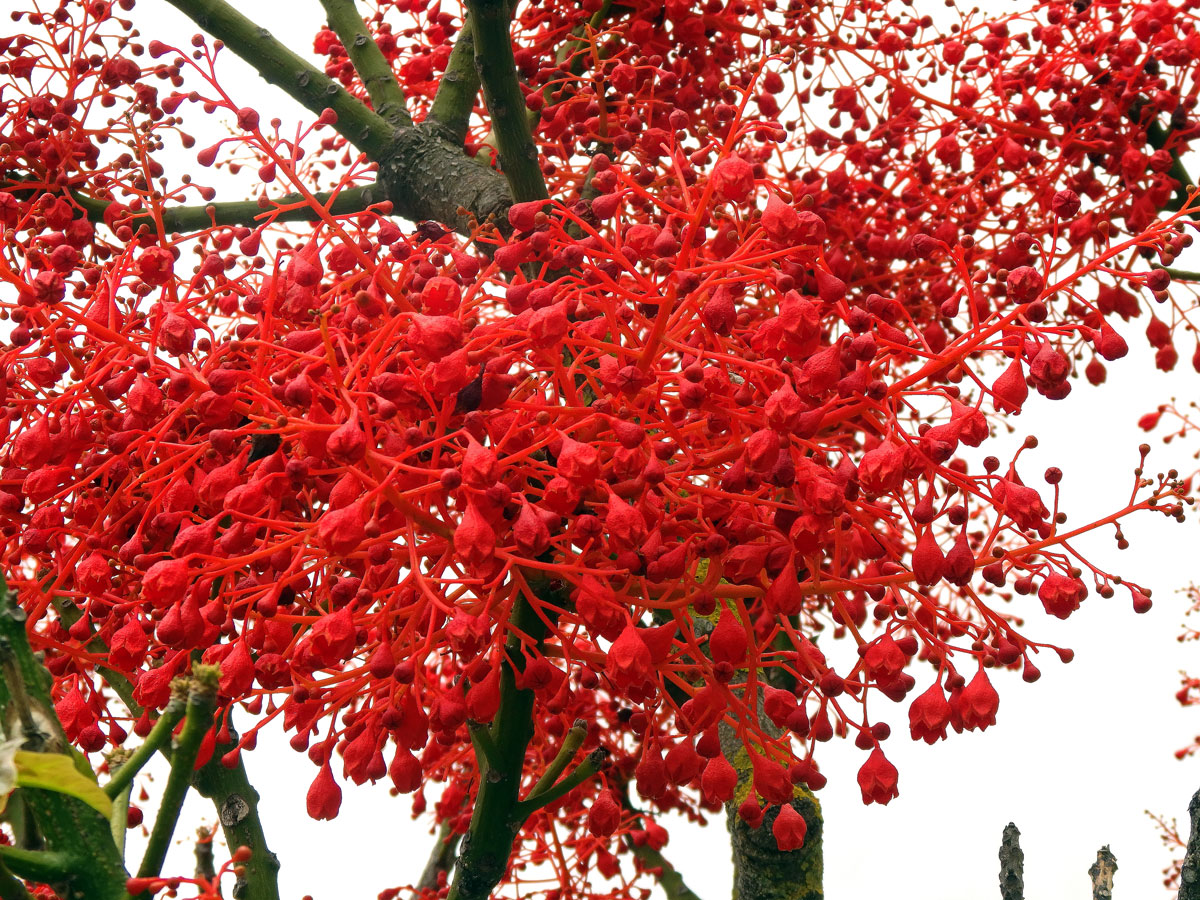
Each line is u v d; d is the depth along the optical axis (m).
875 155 0.98
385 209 0.66
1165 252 0.60
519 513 0.59
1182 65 0.95
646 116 0.86
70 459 0.65
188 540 0.58
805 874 0.82
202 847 0.61
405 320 0.60
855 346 0.58
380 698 0.63
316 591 0.65
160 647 0.68
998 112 0.98
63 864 0.48
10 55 0.85
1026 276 0.59
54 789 0.47
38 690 0.49
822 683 0.63
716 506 0.62
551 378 0.65
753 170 0.61
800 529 0.59
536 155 0.79
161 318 0.61
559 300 0.60
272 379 0.61
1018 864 0.71
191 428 0.69
